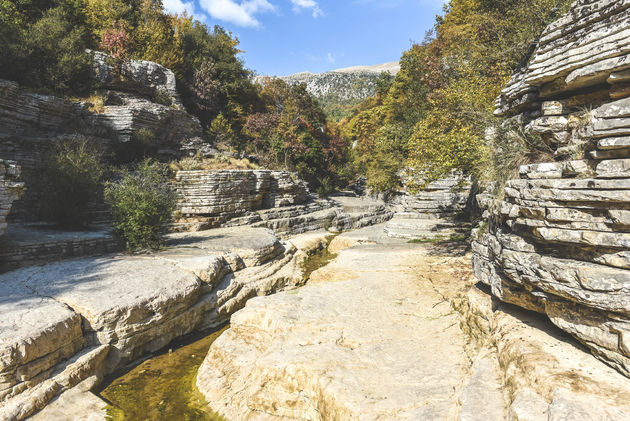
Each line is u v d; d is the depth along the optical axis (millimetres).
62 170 14641
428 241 16094
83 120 21812
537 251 4621
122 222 13391
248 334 7734
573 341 4539
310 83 180375
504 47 13820
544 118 5180
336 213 29594
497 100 6902
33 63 21812
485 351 5383
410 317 7832
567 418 3076
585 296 3838
